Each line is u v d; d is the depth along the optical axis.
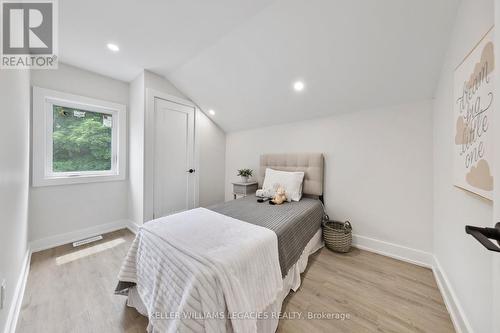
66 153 2.44
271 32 1.76
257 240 1.20
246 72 2.29
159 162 2.70
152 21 1.69
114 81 2.73
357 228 2.33
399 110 2.05
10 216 1.25
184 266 0.96
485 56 0.97
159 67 2.47
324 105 2.41
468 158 1.13
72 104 2.44
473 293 1.08
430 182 1.90
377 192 2.19
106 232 2.68
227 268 0.93
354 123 2.34
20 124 1.55
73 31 1.79
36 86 2.12
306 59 1.92
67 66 2.35
